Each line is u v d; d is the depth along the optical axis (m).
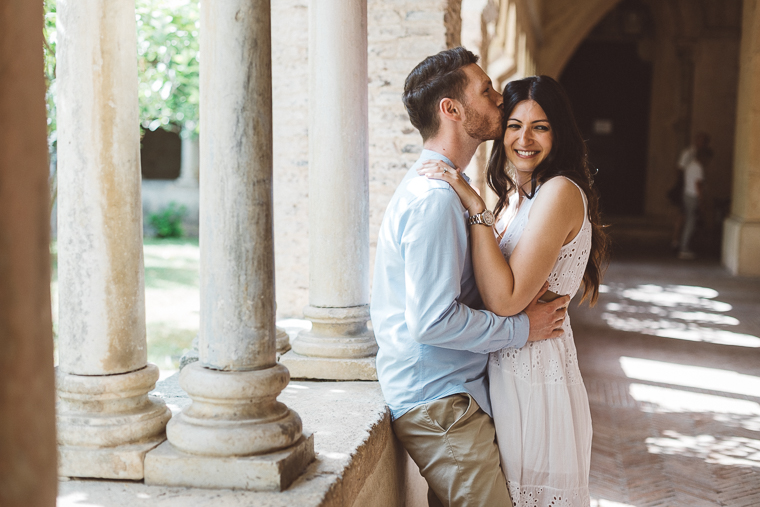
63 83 1.91
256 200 1.89
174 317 7.99
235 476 1.82
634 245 15.90
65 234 1.96
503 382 2.27
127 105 1.97
